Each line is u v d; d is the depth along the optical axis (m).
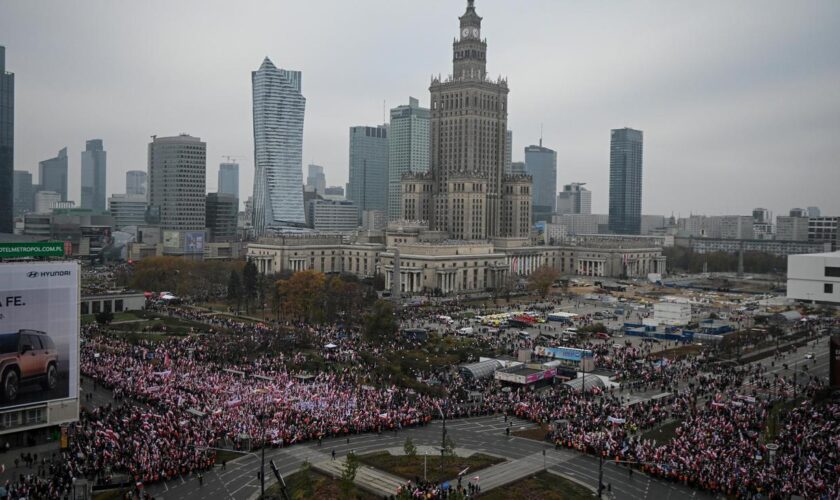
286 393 163.62
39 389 146.25
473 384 188.38
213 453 133.50
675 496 121.69
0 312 141.50
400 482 124.88
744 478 120.88
